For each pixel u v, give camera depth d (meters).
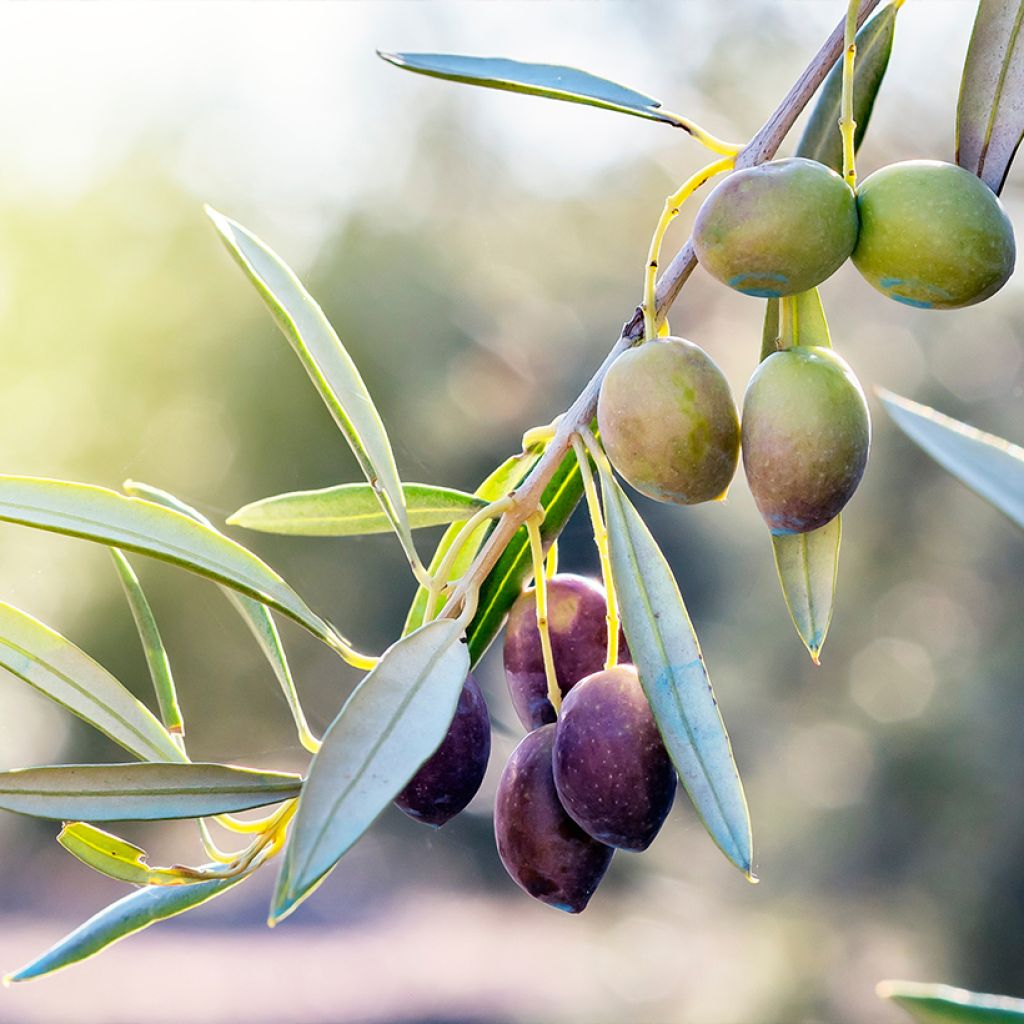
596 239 7.32
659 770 0.75
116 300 6.62
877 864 4.31
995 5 0.80
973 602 4.41
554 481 0.88
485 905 9.42
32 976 0.72
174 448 6.68
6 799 0.68
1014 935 4.07
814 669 4.64
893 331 4.51
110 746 6.98
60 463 6.57
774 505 0.76
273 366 6.71
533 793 0.80
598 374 0.77
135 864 0.74
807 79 0.79
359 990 8.16
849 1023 4.18
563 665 0.85
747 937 4.48
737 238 0.73
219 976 8.42
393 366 6.77
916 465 4.50
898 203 0.75
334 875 10.09
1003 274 0.75
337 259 6.96
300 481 6.75
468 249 7.28
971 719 4.23
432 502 0.88
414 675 0.61
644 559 0.73
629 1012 5.43
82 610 6.45
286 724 6.90
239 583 0.75
